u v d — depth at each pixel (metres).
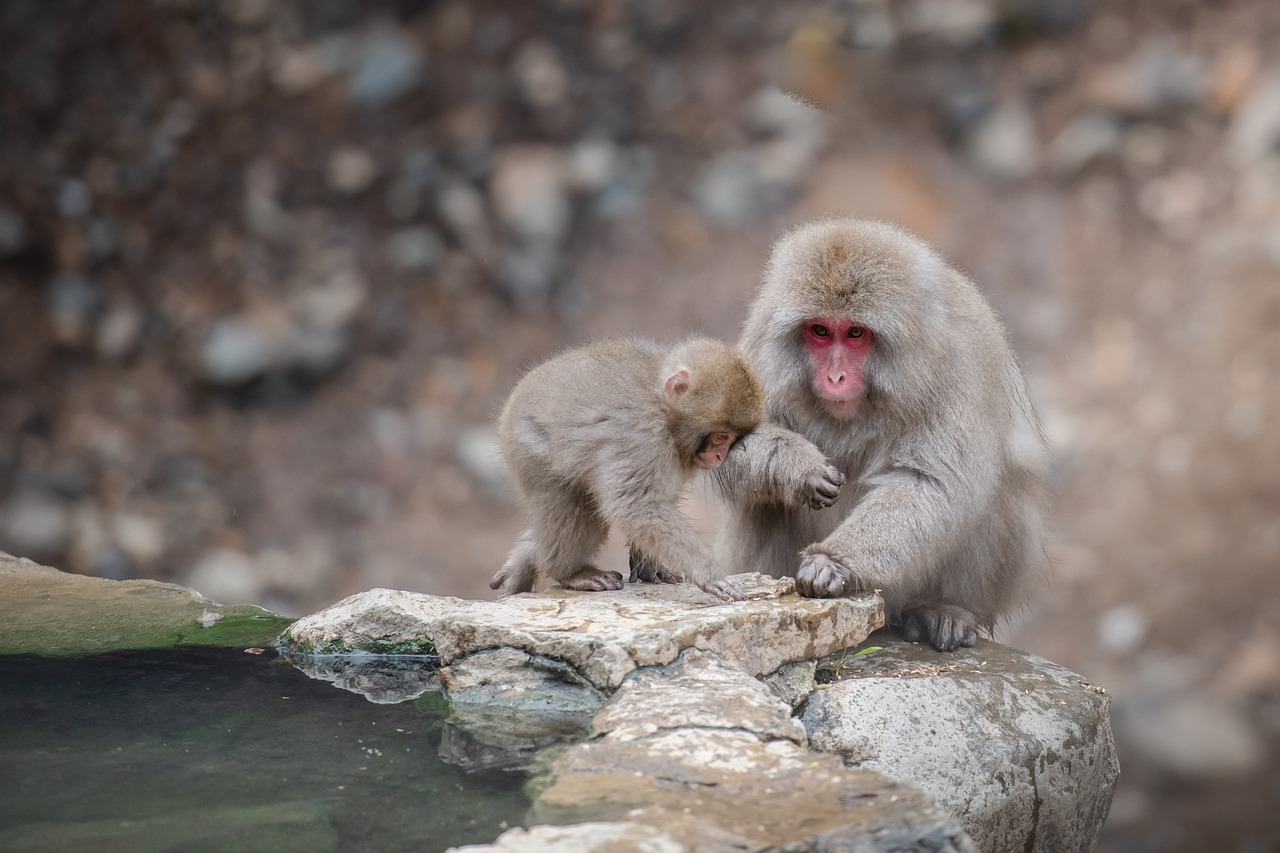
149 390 21.31
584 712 7.35
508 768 6.61
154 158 23.56
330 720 7.32
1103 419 21.08
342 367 21.67
